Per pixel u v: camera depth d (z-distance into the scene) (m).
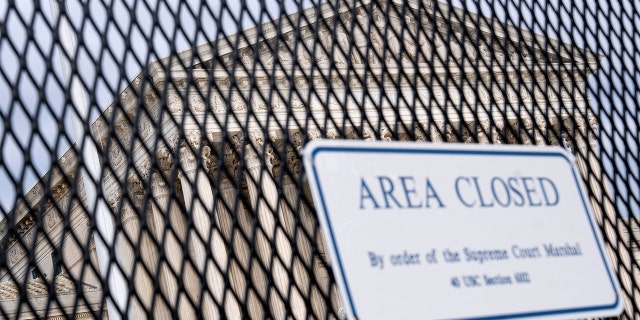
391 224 2.55
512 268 2.69
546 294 2.72
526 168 2.87
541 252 2.77
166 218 2.60
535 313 2.68
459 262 2.60
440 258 2.58
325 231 2.45
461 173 2.73
